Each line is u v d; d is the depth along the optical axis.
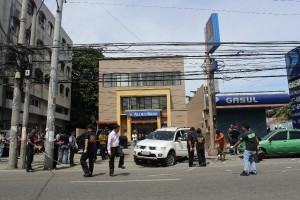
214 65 20.19
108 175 12.05
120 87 43.16
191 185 9.30
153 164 16.69
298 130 18.58
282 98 25.14
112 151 11.88
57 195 8.02
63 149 16.84
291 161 16.58
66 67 44.44
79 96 48.50
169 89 41.97
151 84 43.06
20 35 15.72
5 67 18.16
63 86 43.34
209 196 7.67
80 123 48.47
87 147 11.64
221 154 17.62
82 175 12.18
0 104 27.69
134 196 7.78
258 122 26.81
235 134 20.77
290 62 23.81
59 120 44.34
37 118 38.06
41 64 32.53
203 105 28.09
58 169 14.95
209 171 12.96
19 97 15.67
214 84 21.64
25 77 15.77
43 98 37.84
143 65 43.06
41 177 11.63
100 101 42.97
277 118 66.12
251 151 11.33
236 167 14.35
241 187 8.84
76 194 8.12
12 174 12.81
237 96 25.33
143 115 41.44
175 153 16.47
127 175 12.03
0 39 27.30
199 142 15.53
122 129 42.25
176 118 41.94
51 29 40.94
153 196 7.75
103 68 43.31
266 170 12.73
